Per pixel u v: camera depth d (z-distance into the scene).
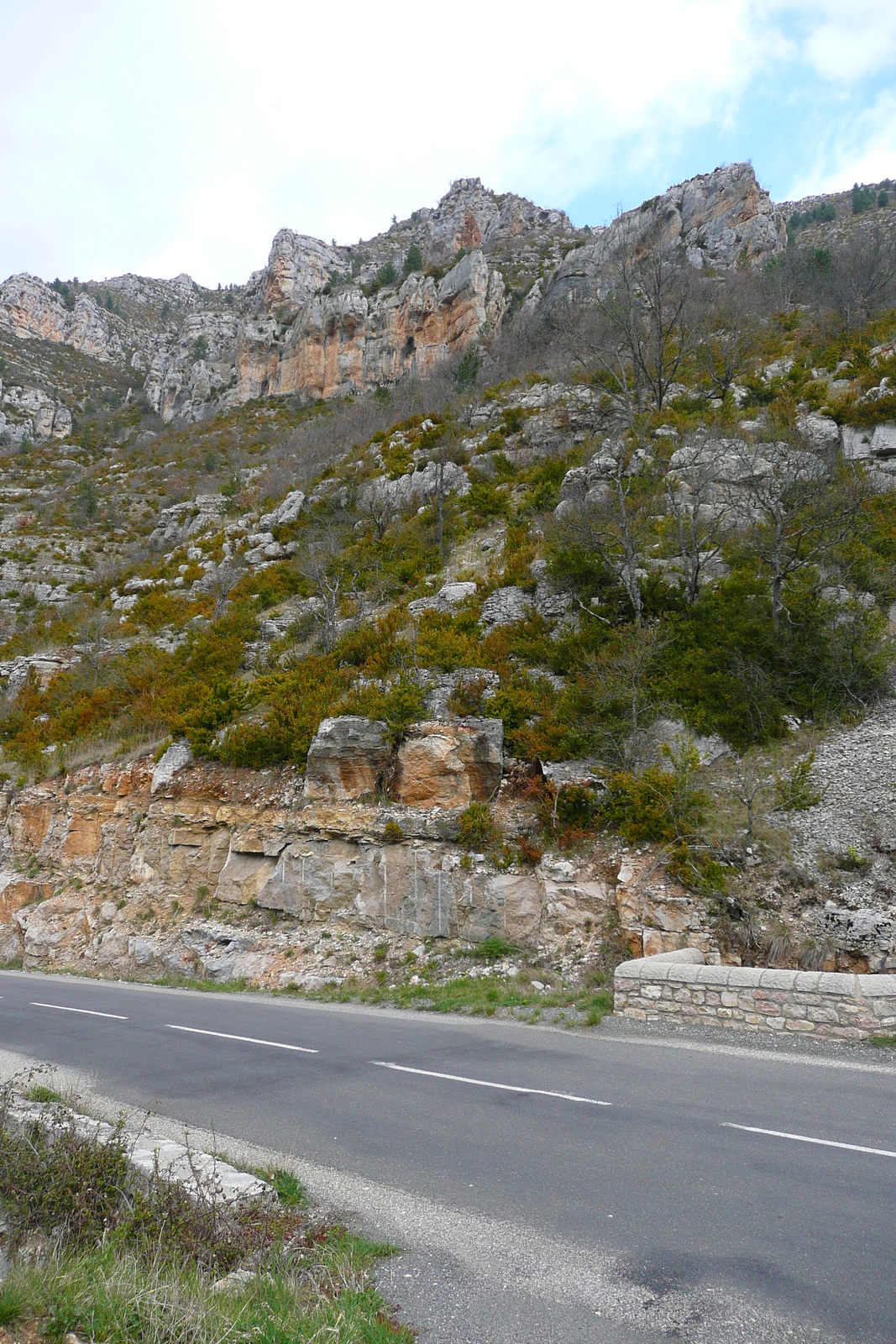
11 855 25.70
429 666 22.11
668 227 75.06
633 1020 10.76
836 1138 6.23
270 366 96.81
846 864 13.22
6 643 43.50
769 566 21.33
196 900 19.80
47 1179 5.25
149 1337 3.76
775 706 17.17
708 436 28.31
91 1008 13.89
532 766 17.48
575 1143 6.32
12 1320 3.94
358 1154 6.29
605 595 22.83
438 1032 10.96
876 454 26.03
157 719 25.55
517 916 14.98
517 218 116.44
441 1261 4.58
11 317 140.62
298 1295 4.24
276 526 44.47
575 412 39.34
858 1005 9.25
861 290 43.50
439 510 33.91
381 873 16.81
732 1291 4.08
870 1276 4.16
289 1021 12.24
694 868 13.52
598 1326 3.85
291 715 20.62
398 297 89.44
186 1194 5.02
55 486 73.75
